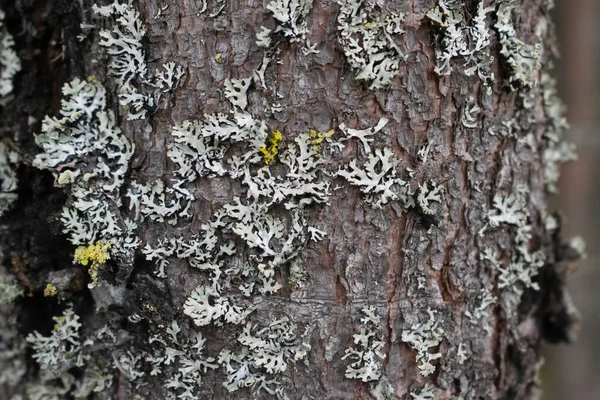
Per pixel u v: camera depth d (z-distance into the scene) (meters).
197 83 0.60
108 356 0.64
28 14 0.64
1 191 0.65
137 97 0.61
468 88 0.62
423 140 0.61
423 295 0.62
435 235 0.62
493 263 0.64
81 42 0.63
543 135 0.67
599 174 1.10
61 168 0.61
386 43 0.59
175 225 0.61
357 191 0.61
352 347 0.61
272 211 0.61
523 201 0.64
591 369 1.12
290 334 0.61
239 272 0.61
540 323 0.68
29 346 0.67
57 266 0.65
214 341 0.62
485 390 0.65
